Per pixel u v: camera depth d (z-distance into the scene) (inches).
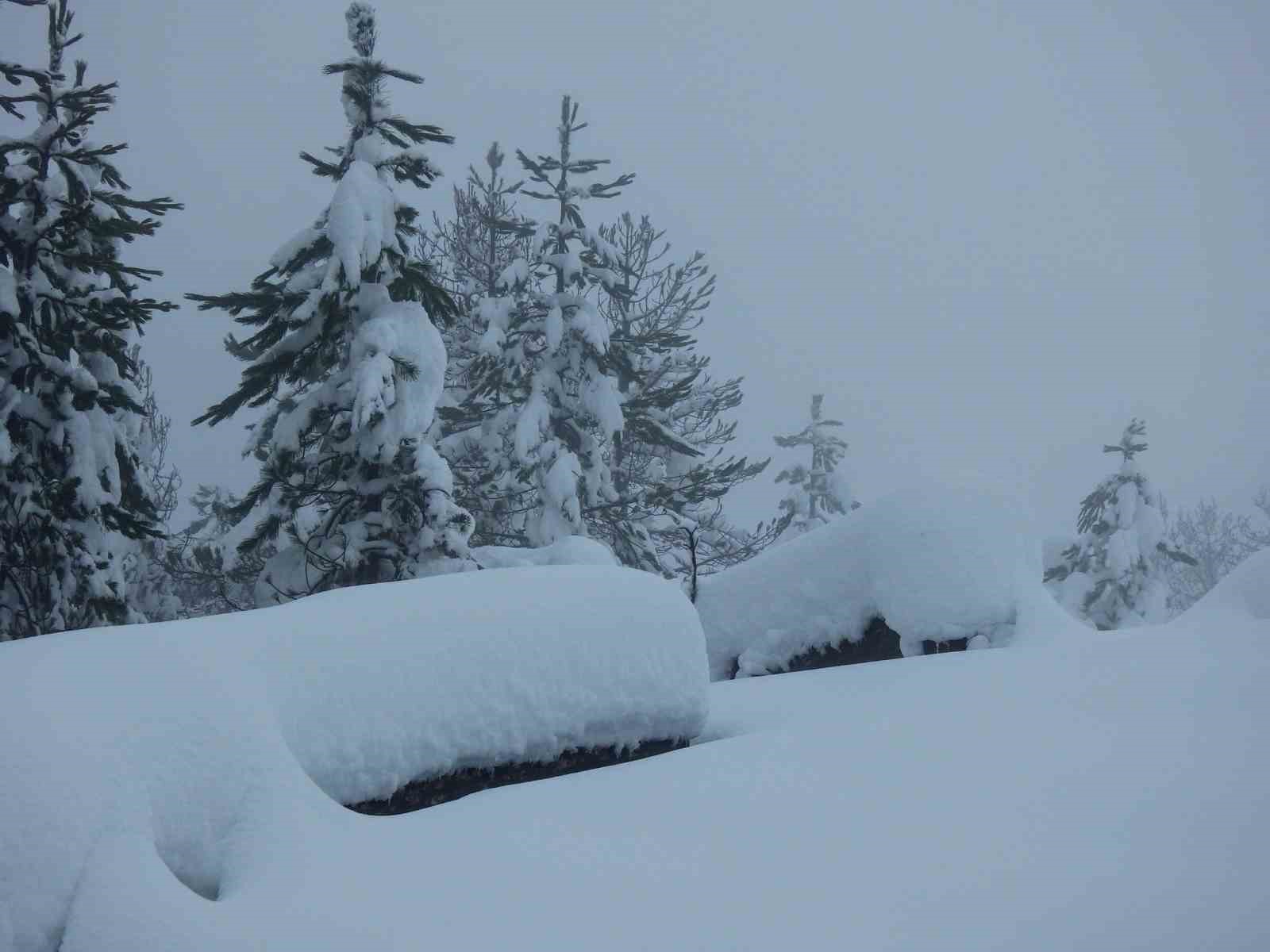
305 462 541.6
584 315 829.8
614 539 866.8
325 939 145.9
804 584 500.1
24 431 557.9
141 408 594.6
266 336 542.0
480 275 1023.6
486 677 233.6
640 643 263.7
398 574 528.4
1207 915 141.5
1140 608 1147.9
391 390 508.7
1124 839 170.4
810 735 257.6
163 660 192.9
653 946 141.5
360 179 525.7
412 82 559.2
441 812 201.9
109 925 148.2
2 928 148.3
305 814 183.2
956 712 272.8
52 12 602.2
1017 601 440.8
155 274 562.3
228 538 760.3
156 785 172.6
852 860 168.7
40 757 163.6
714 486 935.0
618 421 819.4
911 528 459.5
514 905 156.3
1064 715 261.4
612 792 213.9
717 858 173.2
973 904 149.2
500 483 828.6
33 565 540.7
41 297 564.4
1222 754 215.6
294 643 214.4
